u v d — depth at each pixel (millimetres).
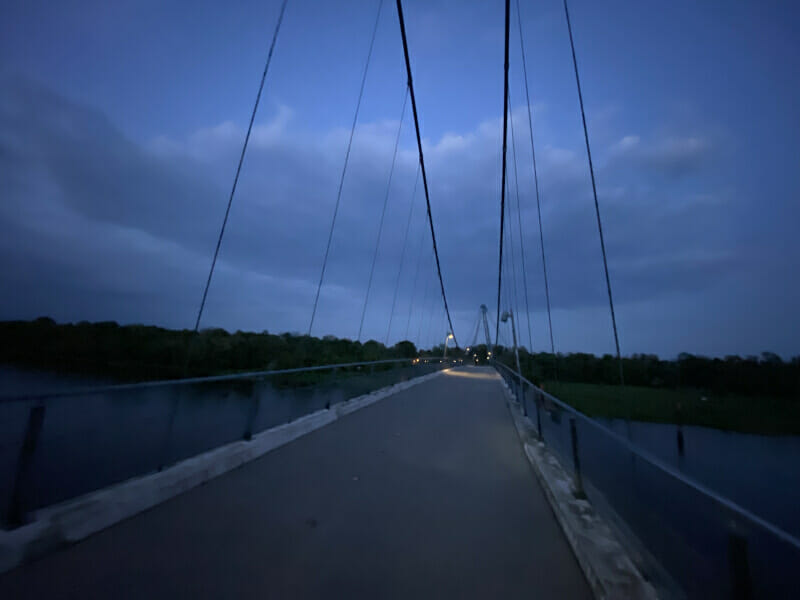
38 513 2291
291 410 5895
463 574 2287
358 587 2109
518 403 9750
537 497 3576
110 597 1896
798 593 2395
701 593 1976
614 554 2340
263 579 2123
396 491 3564
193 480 3303
